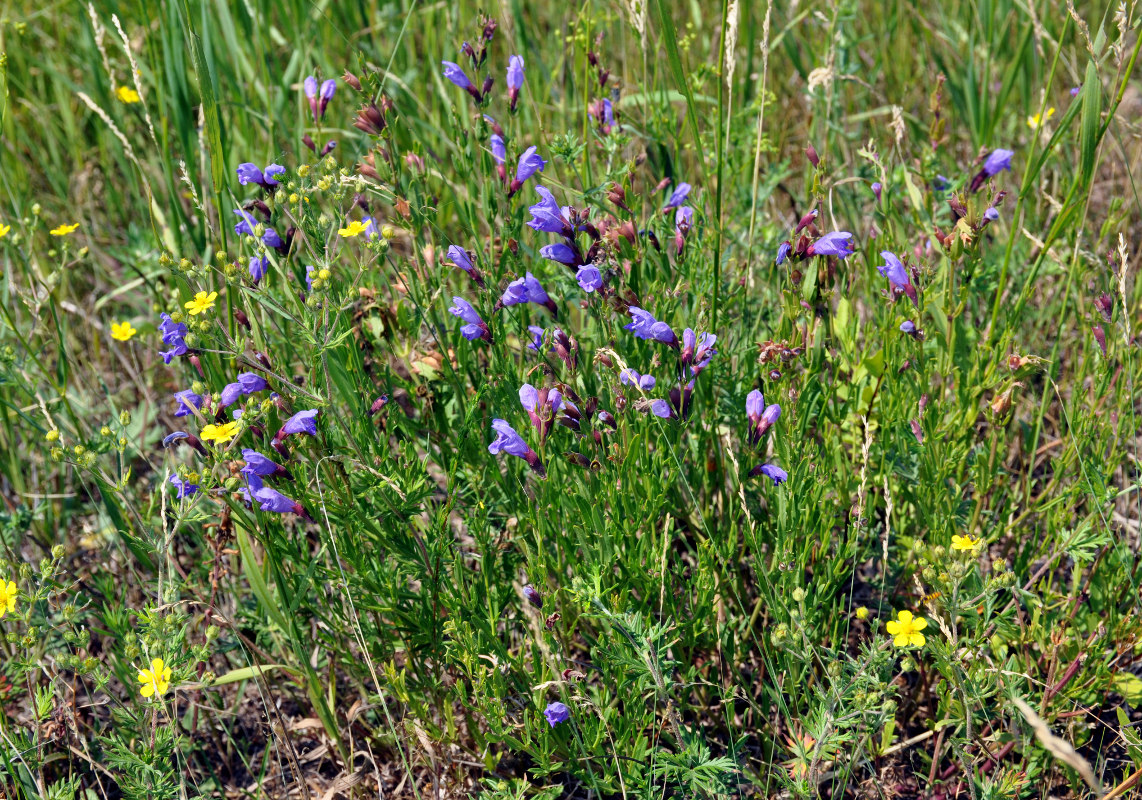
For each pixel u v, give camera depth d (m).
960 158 5.62
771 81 6.06
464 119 4.77
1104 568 3.30
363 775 3.23
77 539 4.20
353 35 5.50
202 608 3.56
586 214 3.19
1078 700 3.09
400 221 3.31
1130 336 3.31
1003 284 3.41
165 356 3.13
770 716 3.35
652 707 3.23
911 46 6.27
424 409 3.52
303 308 2.88
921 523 3.54
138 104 5.48
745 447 3.07
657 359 3.00
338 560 2.85
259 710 3.62
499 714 2.87
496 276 3.38
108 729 3.46
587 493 3.10
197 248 4.06
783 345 3.08
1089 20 6.08
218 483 3.02
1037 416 4.12
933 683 3.35
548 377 3.06
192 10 4.91
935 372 3.81
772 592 3.01
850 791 3.16
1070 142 5.14
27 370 3.85
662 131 4.11
